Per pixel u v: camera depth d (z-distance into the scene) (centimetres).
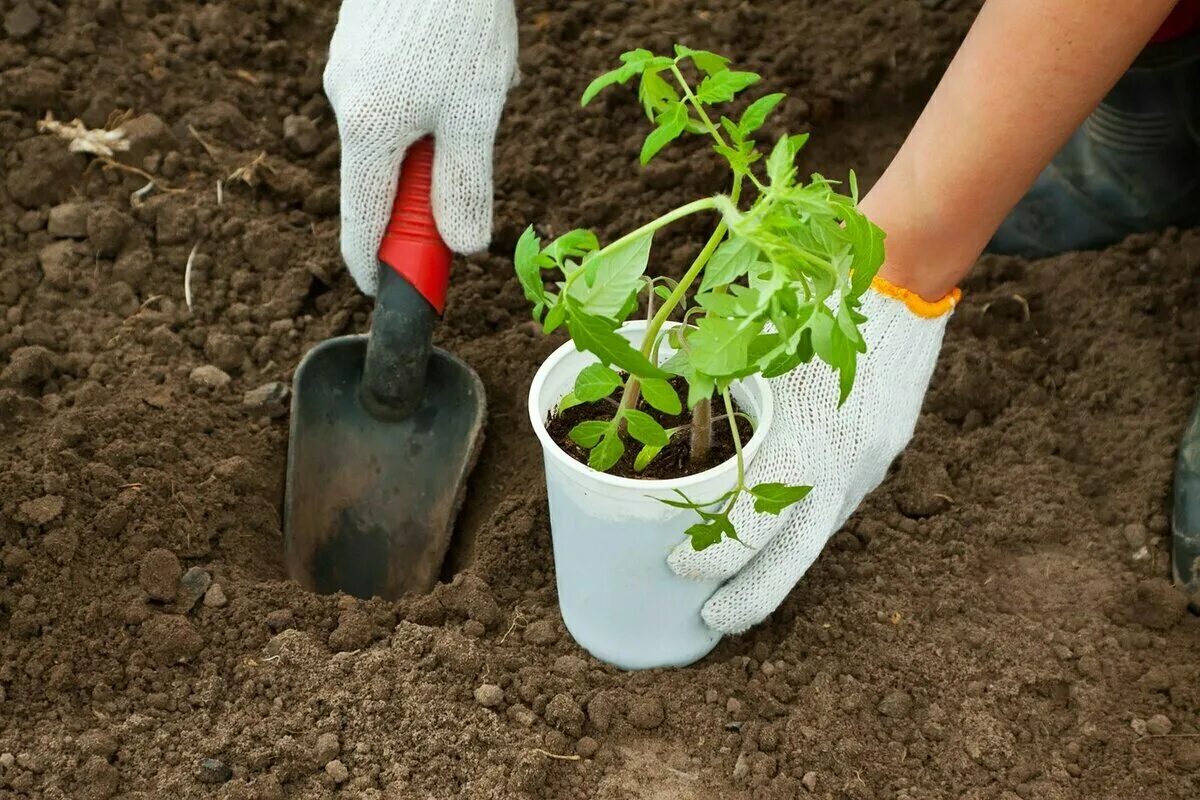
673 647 96
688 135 117
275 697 95
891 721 94
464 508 105
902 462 103
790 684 96
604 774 93
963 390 106
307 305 111
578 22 122
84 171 113
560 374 92
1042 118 89
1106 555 100
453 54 97
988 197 91
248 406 106
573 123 117
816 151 119
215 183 113
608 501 89
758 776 92
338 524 104
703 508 90
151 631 96
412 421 105
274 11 121
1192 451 100
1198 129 109
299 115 117
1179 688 95
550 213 114
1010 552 101
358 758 93
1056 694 95
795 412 93
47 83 114
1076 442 105
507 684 95
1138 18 87
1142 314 109
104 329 108
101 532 99
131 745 93
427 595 100
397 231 100
